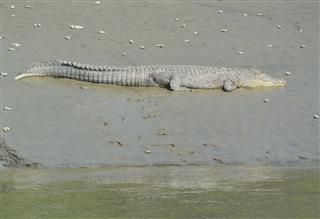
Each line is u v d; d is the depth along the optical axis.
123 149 33.28
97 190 25.86
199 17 56.97
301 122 37.28
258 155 33.12
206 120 37.19
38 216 22.17
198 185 26.81
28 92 40.16
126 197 24.72
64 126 35.50
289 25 55.94
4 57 45.88
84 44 49.75
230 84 42.25
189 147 33.75
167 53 48.47
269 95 41.38
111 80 42.59
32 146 32.94
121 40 50.91
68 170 30.06
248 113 38.34
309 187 26.39
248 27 55.03
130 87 42.59
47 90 40.69
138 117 37.19
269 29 54.72
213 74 42.62
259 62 47.25
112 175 28.97
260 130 36.12
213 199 24.38
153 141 34.28
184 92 41.72
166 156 32.66
